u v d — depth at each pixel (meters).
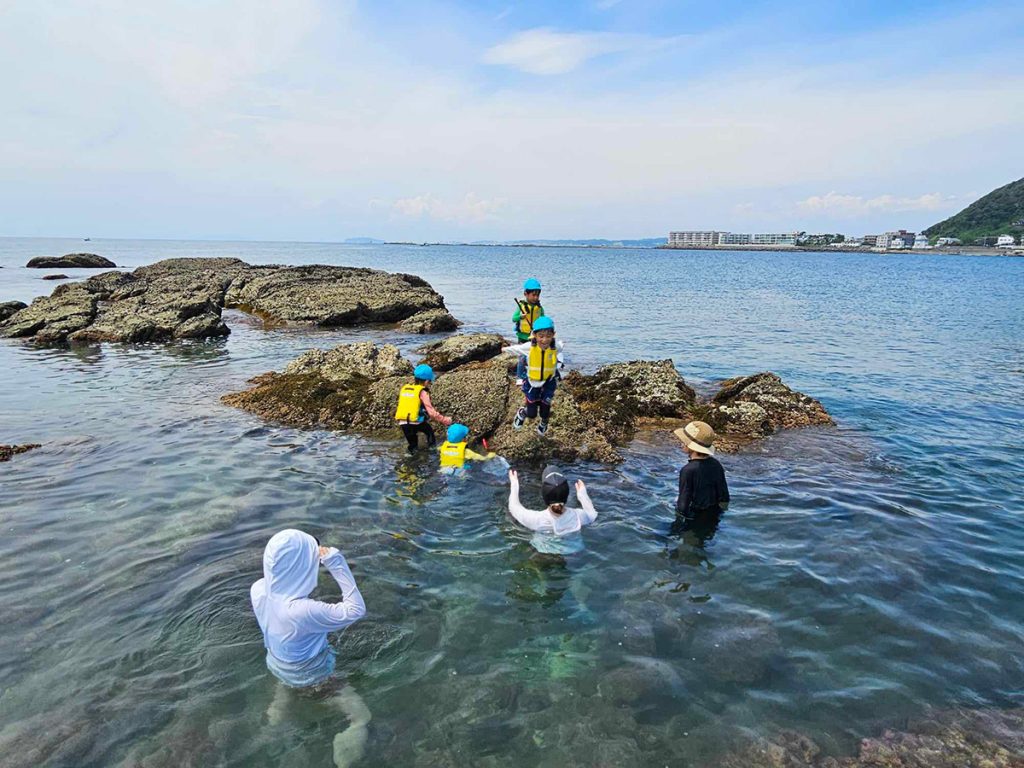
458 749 3.72
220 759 3.60
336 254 159.50
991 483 8.26
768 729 3.90
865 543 6.48
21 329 21.22
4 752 3.57
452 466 8.33
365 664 4.48
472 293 43.94
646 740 3.81
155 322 21.25
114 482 7.94
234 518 6.89
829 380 15.10
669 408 11.54
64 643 4.62
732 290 46.72
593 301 37.31
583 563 6.02
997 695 4.21
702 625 5.02
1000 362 17.55
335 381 12.56
